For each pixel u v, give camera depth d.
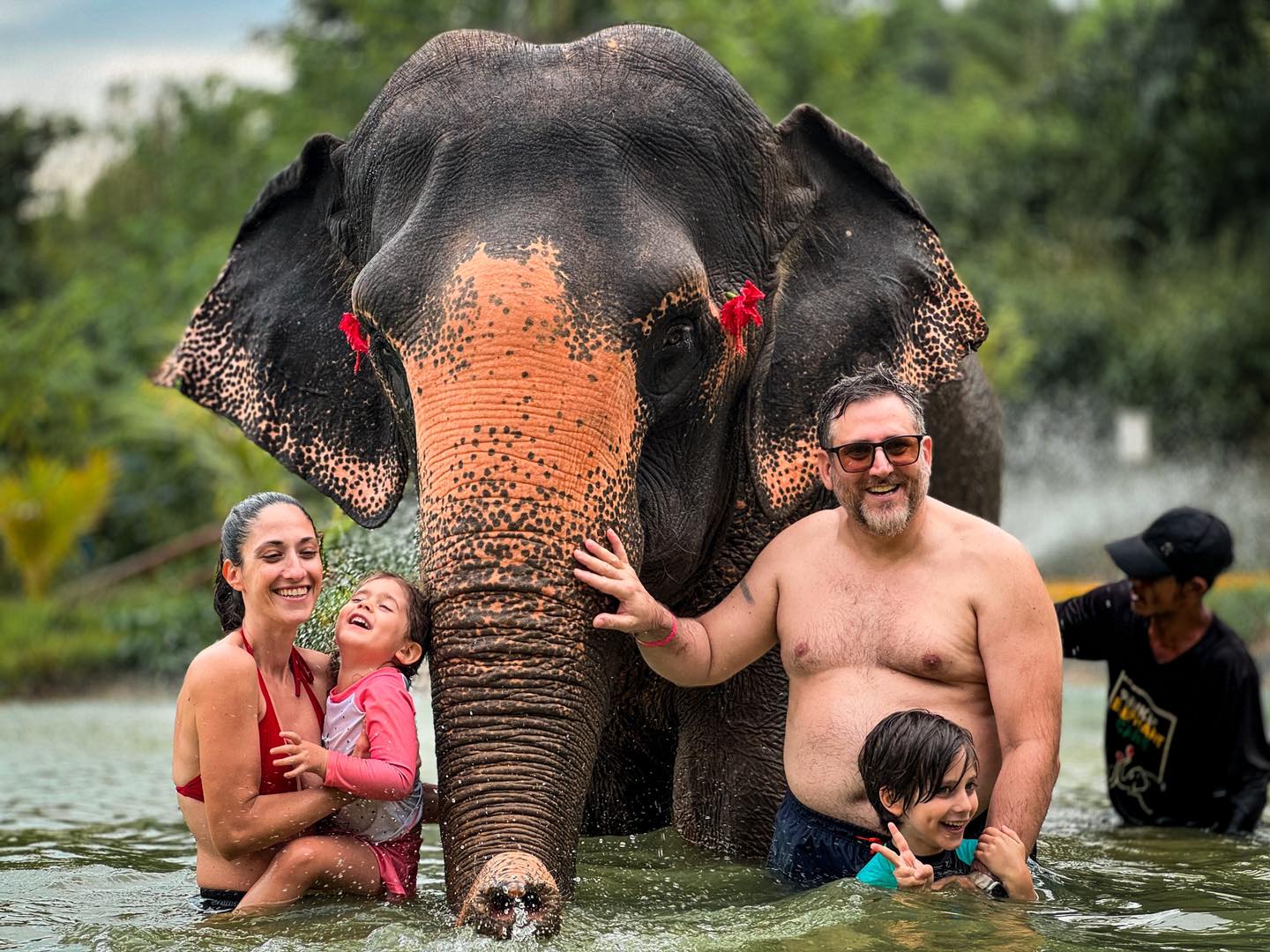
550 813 3.28
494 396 3.42
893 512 3.90
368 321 3.74
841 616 4.05
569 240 3.62
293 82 27.62
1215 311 22.25
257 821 3.83
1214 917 3.84
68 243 27.69
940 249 4.54
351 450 4.50
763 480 4.21
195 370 4.77
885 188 4.52
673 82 4.05
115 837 5.45
